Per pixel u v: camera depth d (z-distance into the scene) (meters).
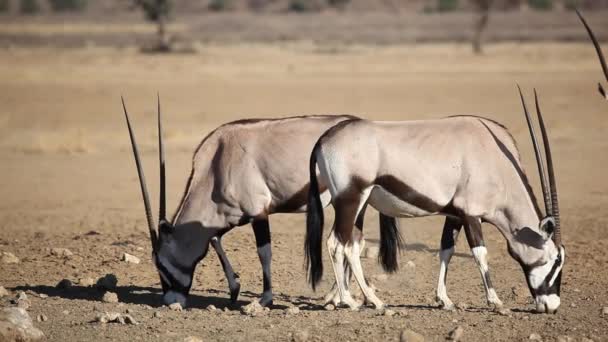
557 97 76.25
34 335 19.11
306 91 83.38
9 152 54.50
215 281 25.83
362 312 21.39
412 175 20.86
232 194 22.78
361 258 28.11
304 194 22.52
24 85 89.06
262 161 22.70
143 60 129.12
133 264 27.92
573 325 19.91
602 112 66.25
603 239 30.89
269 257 22.67
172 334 19.66
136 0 162.38
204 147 23.44
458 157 20.95
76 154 53.56
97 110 71.44
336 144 21.17
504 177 21.12
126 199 40.69
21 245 31.08
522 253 21.14
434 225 33.84
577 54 130.75
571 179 42.84
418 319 20.47
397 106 71.44
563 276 25.56
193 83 92.56
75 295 24.22
